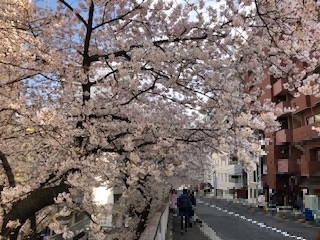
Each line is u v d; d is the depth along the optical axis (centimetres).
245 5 577
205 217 2475
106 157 649
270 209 3075
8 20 538
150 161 684
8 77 591
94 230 540
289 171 3359
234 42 598
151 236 474
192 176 1392
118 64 633
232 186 5875
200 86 640
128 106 696
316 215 2183
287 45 574
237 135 577
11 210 489
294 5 523
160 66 585
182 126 699
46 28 620
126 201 1033
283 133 3362
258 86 709
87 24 605
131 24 716
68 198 500
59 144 566
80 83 620
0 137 623
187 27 623
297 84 664
